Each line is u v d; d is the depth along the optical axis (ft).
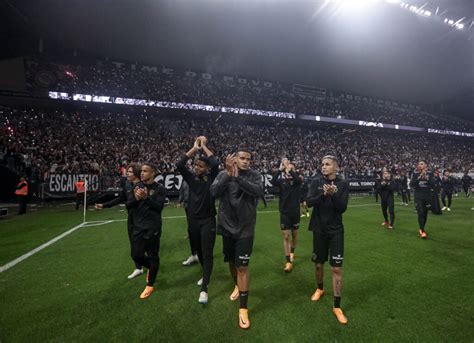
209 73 97.40
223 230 10.15
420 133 111.65
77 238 20.67
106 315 9.53
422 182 21.09
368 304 10.24
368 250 17.49
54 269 14.10
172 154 64.54
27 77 64.34
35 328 8.73
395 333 8.36
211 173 11.91
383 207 25.57
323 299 10.70
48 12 57.88
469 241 19.80
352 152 92.94
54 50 72.95
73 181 44.39
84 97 66.28
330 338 8.13
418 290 11.44
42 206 39.42
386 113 117.80
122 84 77.30
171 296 11.03
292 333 8.40
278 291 11.49
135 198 11.50
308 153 85.35
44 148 53.67
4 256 16.26
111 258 15.92
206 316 9.48
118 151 59.93
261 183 10.07
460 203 44.80
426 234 22.03
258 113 84.99
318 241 10.33
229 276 13.24
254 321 9.11
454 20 75.56
